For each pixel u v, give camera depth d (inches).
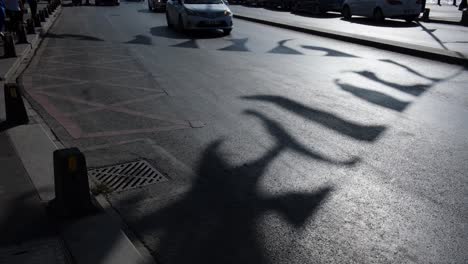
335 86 339.9
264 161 201.9
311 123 253.6
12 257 126.5
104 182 181.0
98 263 125.3
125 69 414.9
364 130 241.9
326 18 936.9
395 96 311.3
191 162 201.2
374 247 138.0
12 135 226.5
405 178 184.9
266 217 155.2
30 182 172.2
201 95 317.1
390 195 170.6
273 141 226.4
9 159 195.0
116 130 243.8
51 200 158.2
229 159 204.2
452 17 892.6
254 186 178.1
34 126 242.1
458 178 184.7
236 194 171.6
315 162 200.7
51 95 318.3
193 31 717.9
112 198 168.1
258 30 727.1
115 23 875.4
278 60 453.4
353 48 528.4
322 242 140.6
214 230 147.4
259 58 466.9
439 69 405.1
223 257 133.0
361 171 191.3
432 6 1393.9
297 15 1027.9
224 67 418.9
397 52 497.0
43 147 210.5
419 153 210.5
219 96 313.6
